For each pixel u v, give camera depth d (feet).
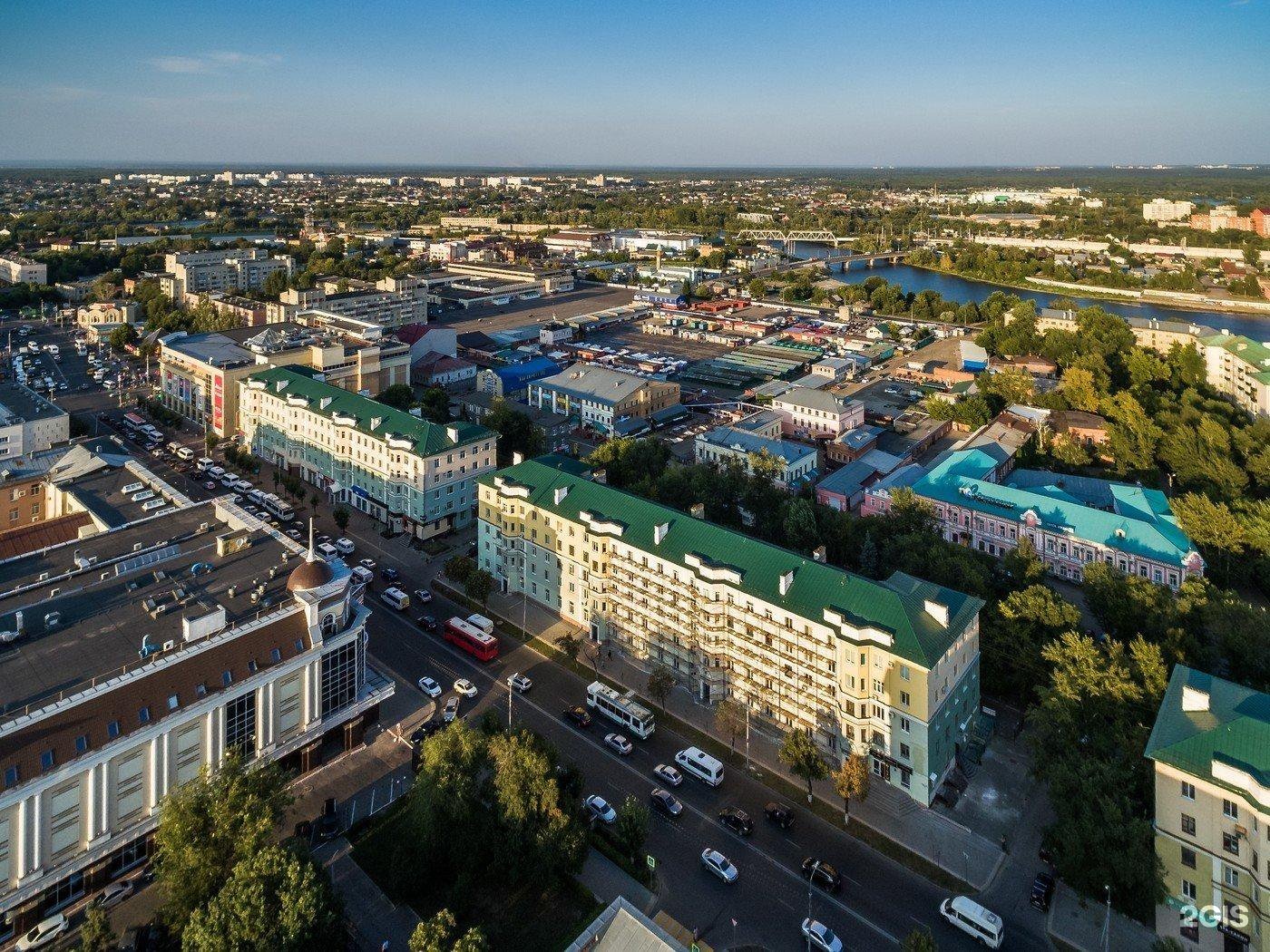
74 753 291.38
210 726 329.31
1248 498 647.56
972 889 311.27
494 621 497.05
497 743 315.78
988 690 425.69
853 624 356.79
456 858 306.55
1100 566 460.14
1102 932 290.97
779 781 370.73
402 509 608.19
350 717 382.63
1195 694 294.25
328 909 256.52
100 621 343.05
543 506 495.41
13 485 548.72
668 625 435.12
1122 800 299.38
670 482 593.83
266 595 371.56
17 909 283.59
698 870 321.52
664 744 393.91
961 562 462.19
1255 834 257.55
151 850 320.09
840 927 295.89
